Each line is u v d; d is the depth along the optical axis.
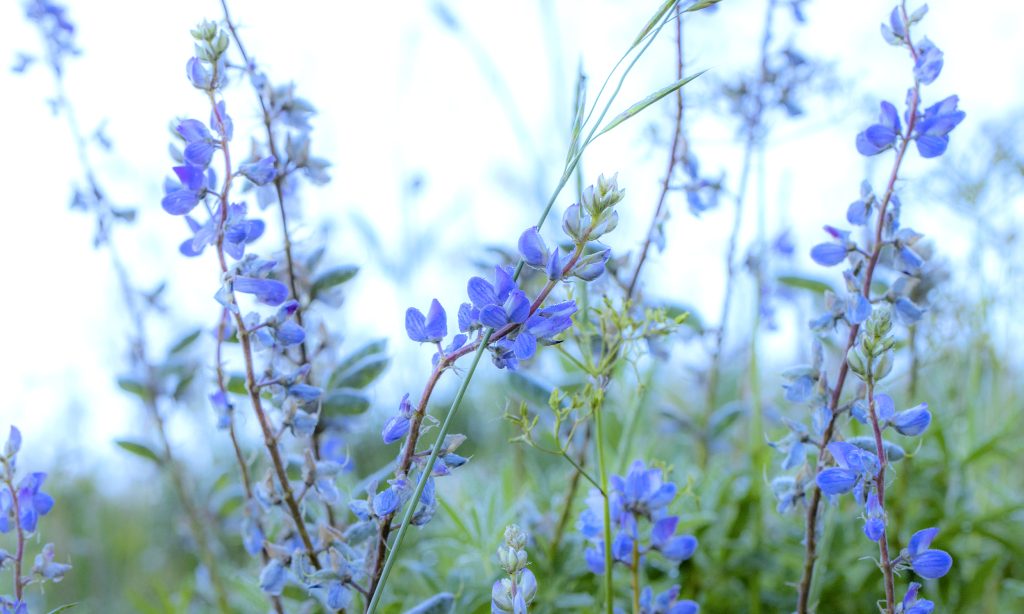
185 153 0.57
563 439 0.77
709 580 0.77
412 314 0.55
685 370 0.91
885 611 0.56
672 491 0.62
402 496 0.56
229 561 0.94
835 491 0.56
